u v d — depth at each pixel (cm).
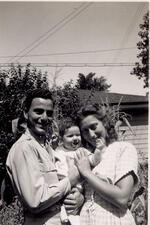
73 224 253
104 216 246
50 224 248
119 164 242
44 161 247
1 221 456
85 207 257
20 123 294
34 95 260
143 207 444
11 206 455
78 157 253
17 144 246
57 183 242
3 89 532
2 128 517
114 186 237
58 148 338
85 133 280
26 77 529
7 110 522
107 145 274
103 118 280
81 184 258
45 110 258
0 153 516
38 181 236
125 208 247
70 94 488
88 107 282
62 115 453
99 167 248
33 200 232
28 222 250
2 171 505
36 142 253
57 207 251
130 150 248
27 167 237
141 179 457
